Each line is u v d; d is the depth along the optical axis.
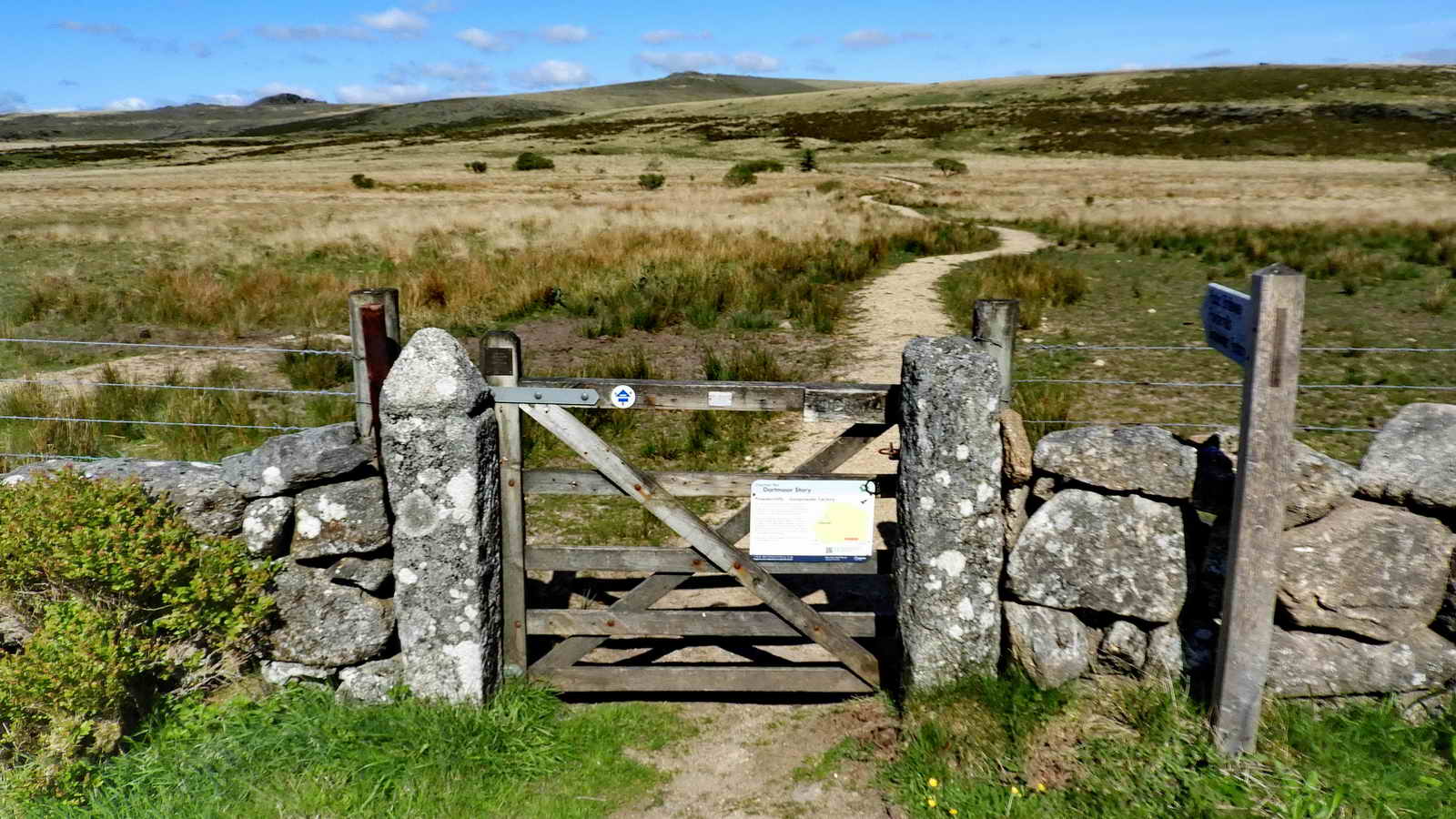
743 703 4.23
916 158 72.81
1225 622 3.34
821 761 3.74
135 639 3.53
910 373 3.57
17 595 3.61
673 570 4.00
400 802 3.42
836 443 3.89
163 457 7.39
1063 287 14.96
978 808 3.29
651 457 7.42
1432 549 3.47
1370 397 8.66
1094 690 3.66
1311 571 3.49
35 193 40.62
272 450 3.79
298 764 3.54
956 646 3.71
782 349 11.38
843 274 16.84
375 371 3.79
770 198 37.91
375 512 3.79
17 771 3.39
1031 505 3.79
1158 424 7.86
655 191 44.12
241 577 3.66
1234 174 52.62
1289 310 3.03
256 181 50.22
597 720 4.02
